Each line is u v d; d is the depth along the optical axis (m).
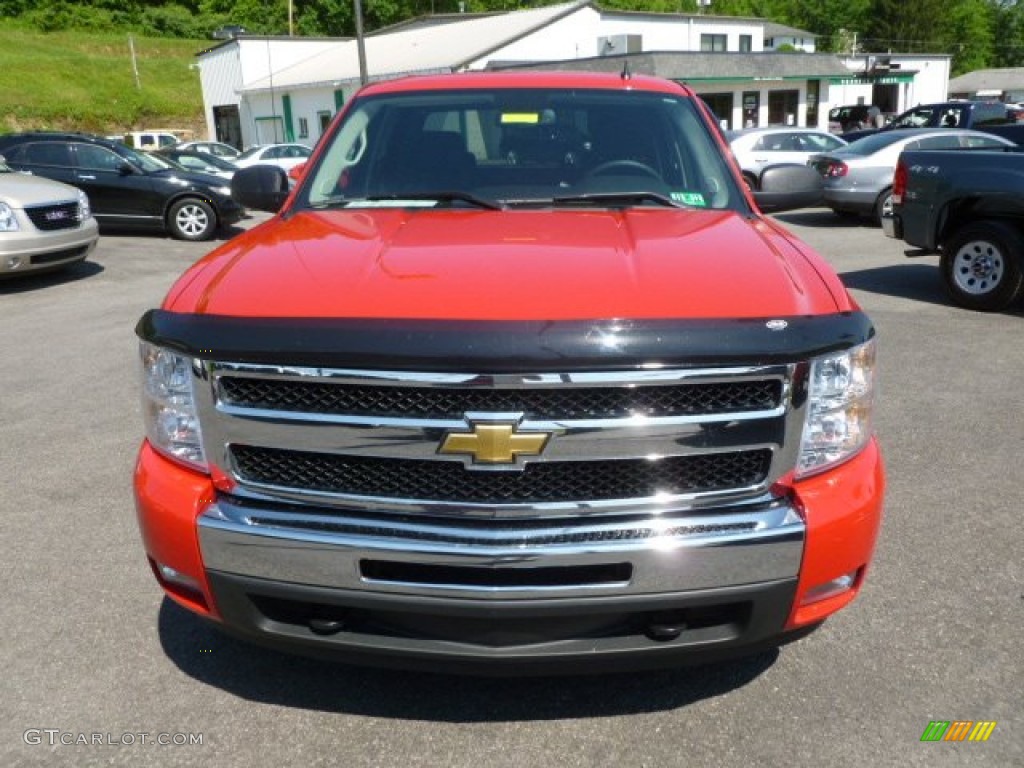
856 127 32.38
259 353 2.14
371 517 2.20
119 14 68.81
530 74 3.98
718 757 2.46
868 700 2.69
